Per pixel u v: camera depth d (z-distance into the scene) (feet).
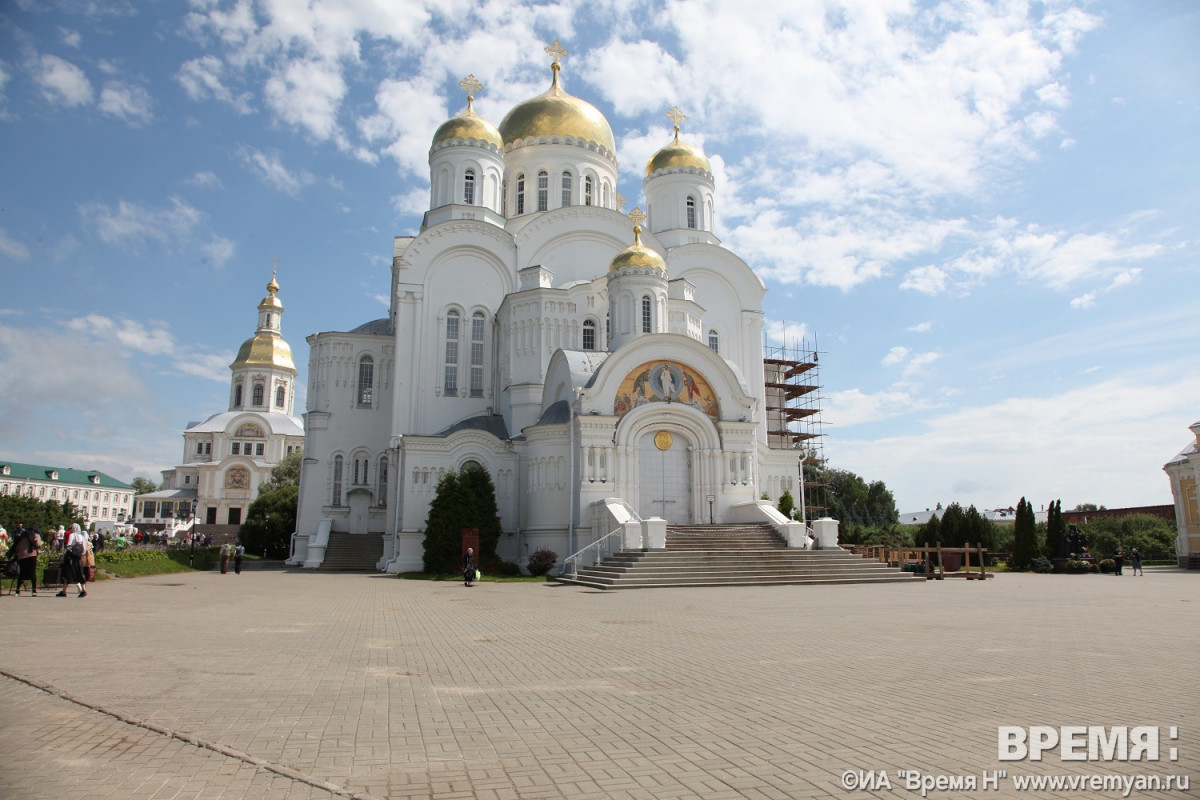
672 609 63.26
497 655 40.55
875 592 80.33
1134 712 27.76
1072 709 28.22
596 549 103.65
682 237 163.02
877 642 44.55
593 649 42.42
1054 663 37.65
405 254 140.15
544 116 162.09
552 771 21.21
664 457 113.70
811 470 235.81
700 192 166.81
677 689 31.86
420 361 138.41
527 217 155.02
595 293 139.03
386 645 44.16
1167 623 54.24
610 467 108.37
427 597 77.10
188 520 295.48
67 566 73.61
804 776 20.79
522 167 161.27
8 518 138.82
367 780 20.48
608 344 129.80
